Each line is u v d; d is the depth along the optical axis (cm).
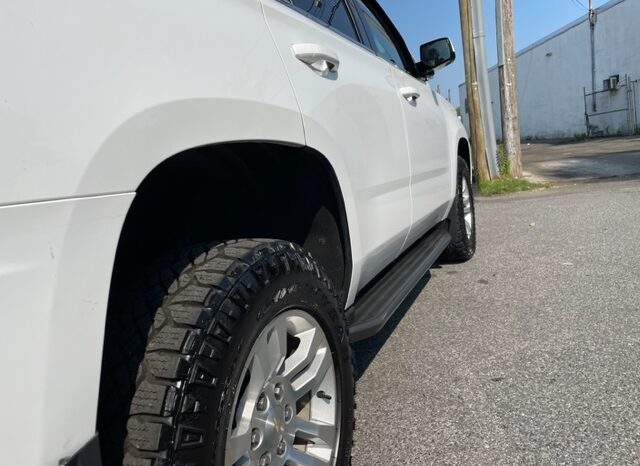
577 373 270
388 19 369
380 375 287
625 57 2325
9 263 89
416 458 211
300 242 210
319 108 188
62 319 96
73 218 98
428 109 364
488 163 1071
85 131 101
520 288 418
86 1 107
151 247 171
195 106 128
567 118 2880
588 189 920
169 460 114
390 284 283
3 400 88
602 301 371
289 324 162
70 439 98
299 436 167
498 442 217
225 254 147
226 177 178
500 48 1084
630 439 212
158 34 123
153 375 121
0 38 90
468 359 297
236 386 133
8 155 89
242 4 163
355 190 212
